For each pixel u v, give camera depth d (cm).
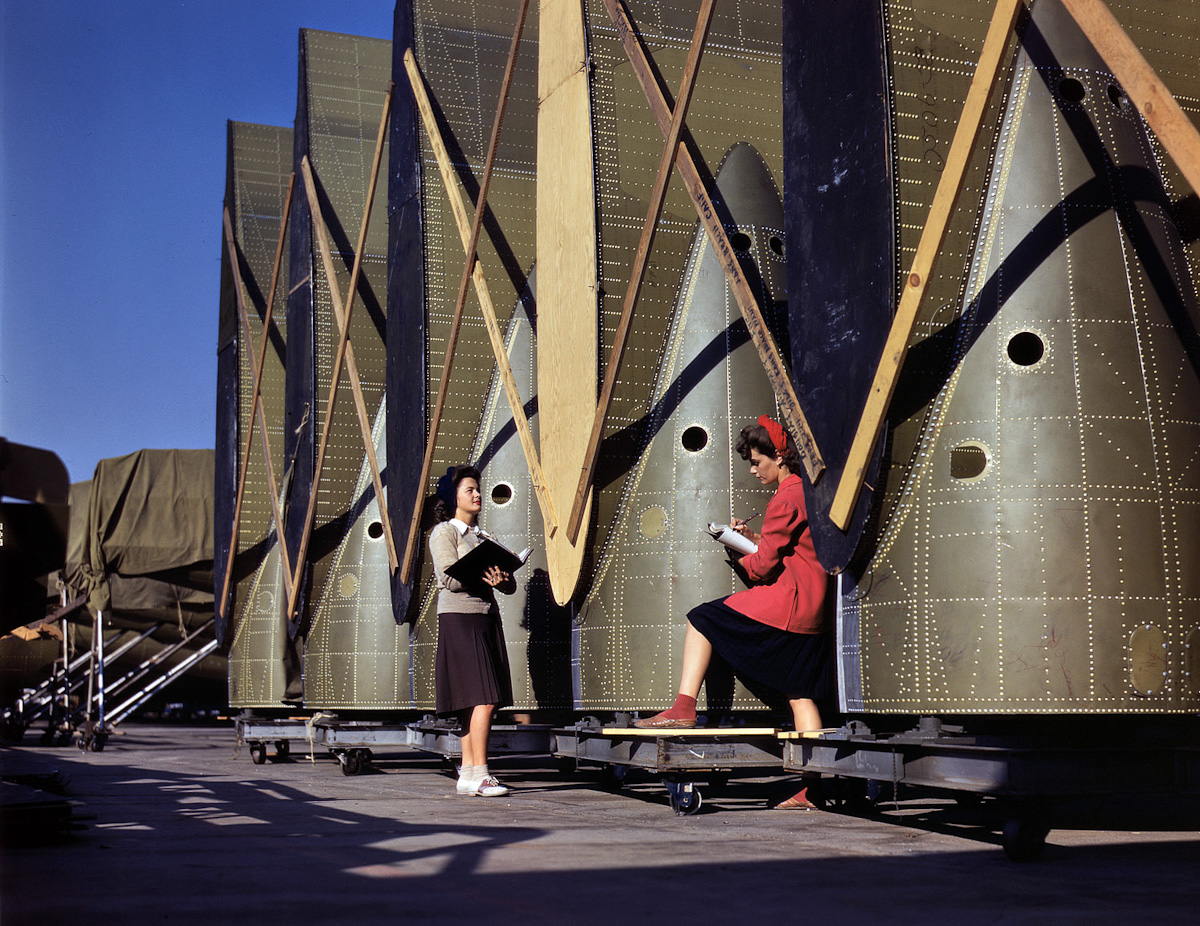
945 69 520
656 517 695
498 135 868
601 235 725
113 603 1623
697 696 607
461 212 895
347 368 1066
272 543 1234
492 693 694
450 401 902
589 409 723
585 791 730
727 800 657
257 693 1191
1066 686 460
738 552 677
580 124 753
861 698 507
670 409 706
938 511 487
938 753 455
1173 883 353
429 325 905
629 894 330
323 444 1049
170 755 1223
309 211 1126
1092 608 464
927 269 476
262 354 1230
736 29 775
